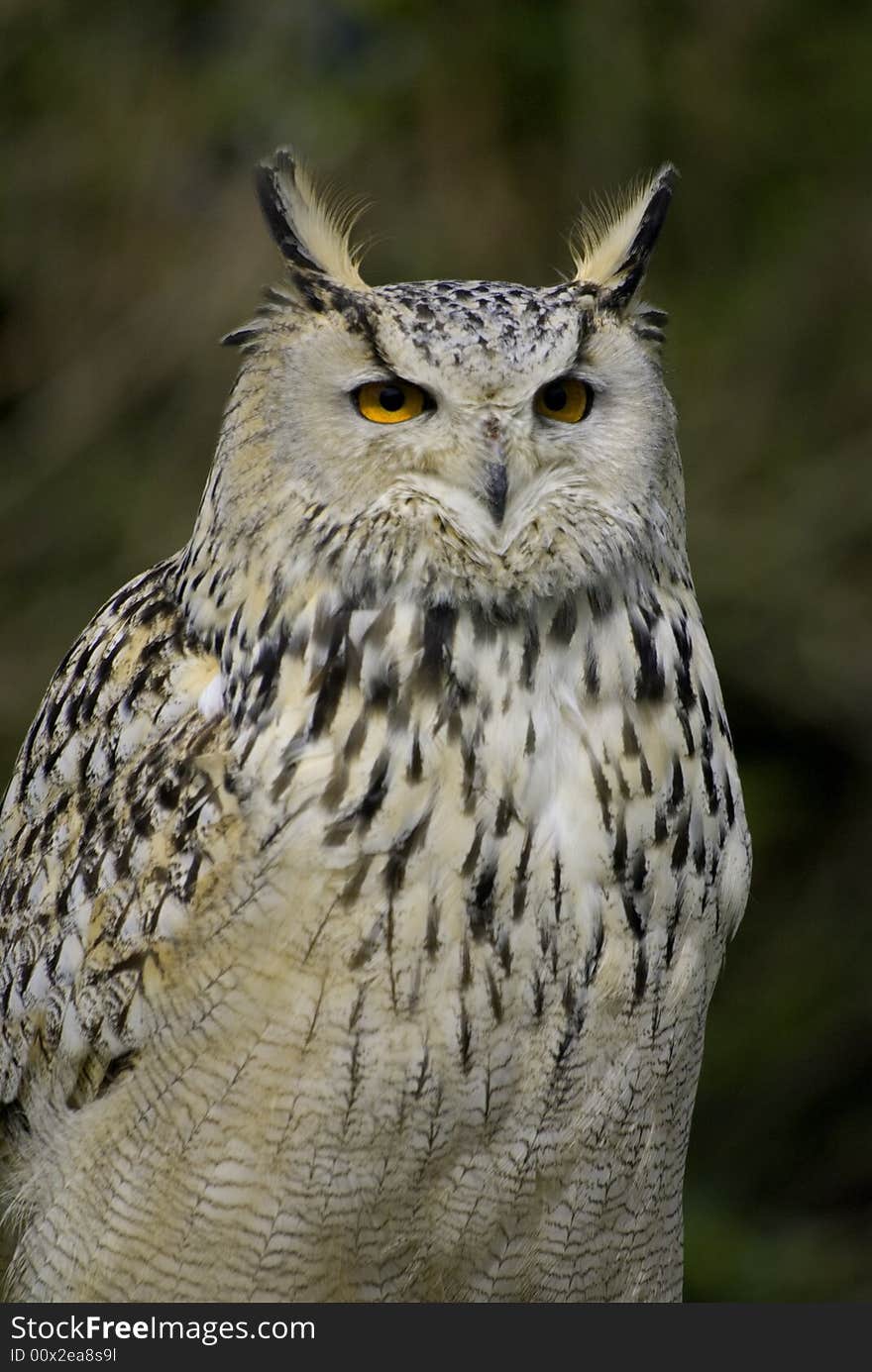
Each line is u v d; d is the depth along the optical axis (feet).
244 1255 25.31
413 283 26.09
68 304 59.72
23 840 27.17
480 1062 24.47
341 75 59.82
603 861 24.43
